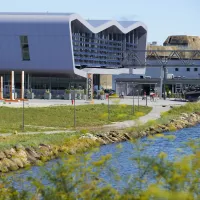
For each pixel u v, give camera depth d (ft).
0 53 485.97
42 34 474.08
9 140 174.91
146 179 51.03
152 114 292.61
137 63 572.10
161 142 120.98
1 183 66.33
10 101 374.43
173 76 593.42
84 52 527.40
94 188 53.26
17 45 481.05
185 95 480.64
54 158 156.35
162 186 47.91
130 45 599.16
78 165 55.62
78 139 182.09
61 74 495.41
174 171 48.19
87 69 513.45
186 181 47.83
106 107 335.26
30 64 483.92
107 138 202.28
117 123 248.11
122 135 209.97
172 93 527.81
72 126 237.66
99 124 246.68
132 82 544.21
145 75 590.96
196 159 48.62
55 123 247.50
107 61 563.89
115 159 60.49
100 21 547.08
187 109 344.69
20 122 244.42
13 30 476.54
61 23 469.98
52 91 472.44
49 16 476.95
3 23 476.54
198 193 47.75
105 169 57.16
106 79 563.89
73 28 502.79
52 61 480.23
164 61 581.94
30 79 501.15
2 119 253.85
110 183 54.08
